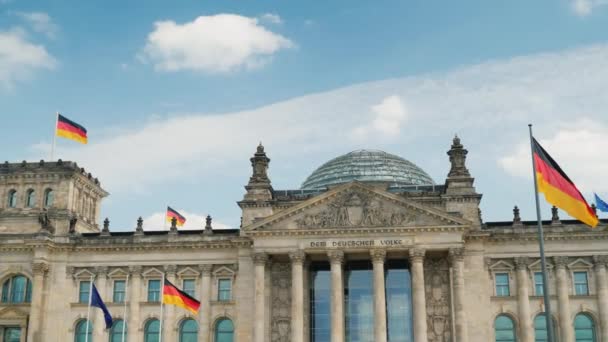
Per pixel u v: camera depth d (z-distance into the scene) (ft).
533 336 377.30
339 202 382.01
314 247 377.30
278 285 395.14
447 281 385.91
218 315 399.85
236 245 406.41
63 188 433.89
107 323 353.10
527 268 387.34
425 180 485.15
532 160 228.84
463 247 371.35
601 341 374.02
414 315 363.76
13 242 415.64
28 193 438.40
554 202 226.99
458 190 395.75
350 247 375.25
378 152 497.46
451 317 378.73
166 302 355.15
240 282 398.83
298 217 382.42
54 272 416.46
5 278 418.51
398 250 374.63
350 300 393.70
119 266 414.00
